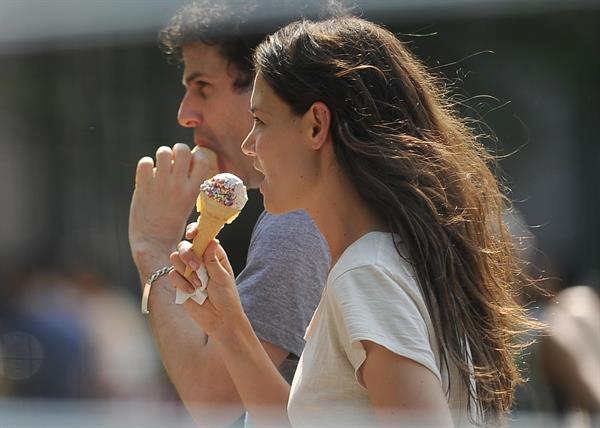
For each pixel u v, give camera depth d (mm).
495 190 7953
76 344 17219
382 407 6484
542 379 11812
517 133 16016
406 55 7688
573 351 11805
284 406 8336
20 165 18750
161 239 9641
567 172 15961
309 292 8945
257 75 7598
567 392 11766
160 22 10383
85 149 18250
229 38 9703
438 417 6383
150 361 17219
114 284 18281
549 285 12219
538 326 7781
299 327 8891
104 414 7422
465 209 7293
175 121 17719
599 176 15922
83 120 18047
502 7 10438
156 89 17500
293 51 7387
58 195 18641
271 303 8875
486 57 15273
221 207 8055
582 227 15781
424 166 7223
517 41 14992
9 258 18516
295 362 9078
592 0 10727
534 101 15938
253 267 9062
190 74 9906
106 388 16609
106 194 18406
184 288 8266
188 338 9148
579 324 12062
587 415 11703
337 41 7402
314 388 6961
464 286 7215
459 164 7574
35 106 18219
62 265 18562
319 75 7293
